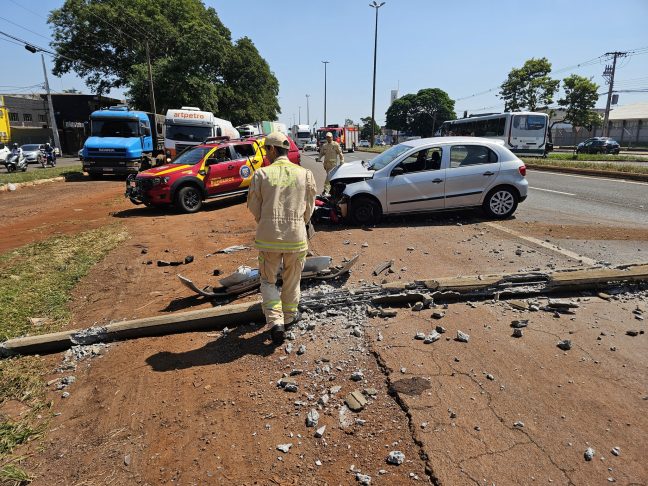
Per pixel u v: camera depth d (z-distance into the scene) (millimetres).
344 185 9016
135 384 3619
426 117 90688
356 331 4215
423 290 4836
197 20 43375
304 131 61219
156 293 5602
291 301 4266
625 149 49719
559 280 4895
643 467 2555
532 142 31297
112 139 21047
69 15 44094
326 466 2680
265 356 3936
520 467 2574
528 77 48656
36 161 37094
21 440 3045
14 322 4801
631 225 8414
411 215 9273
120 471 2734
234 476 2641
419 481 2523
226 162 12391
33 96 66625
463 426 2922
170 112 22219
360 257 6547
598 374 3443
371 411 3146
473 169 8836
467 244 7152
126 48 45844
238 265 6641
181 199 11602
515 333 4051
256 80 51938
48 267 6750
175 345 4223
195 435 3004
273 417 3146
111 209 12836
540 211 10008
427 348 3896
